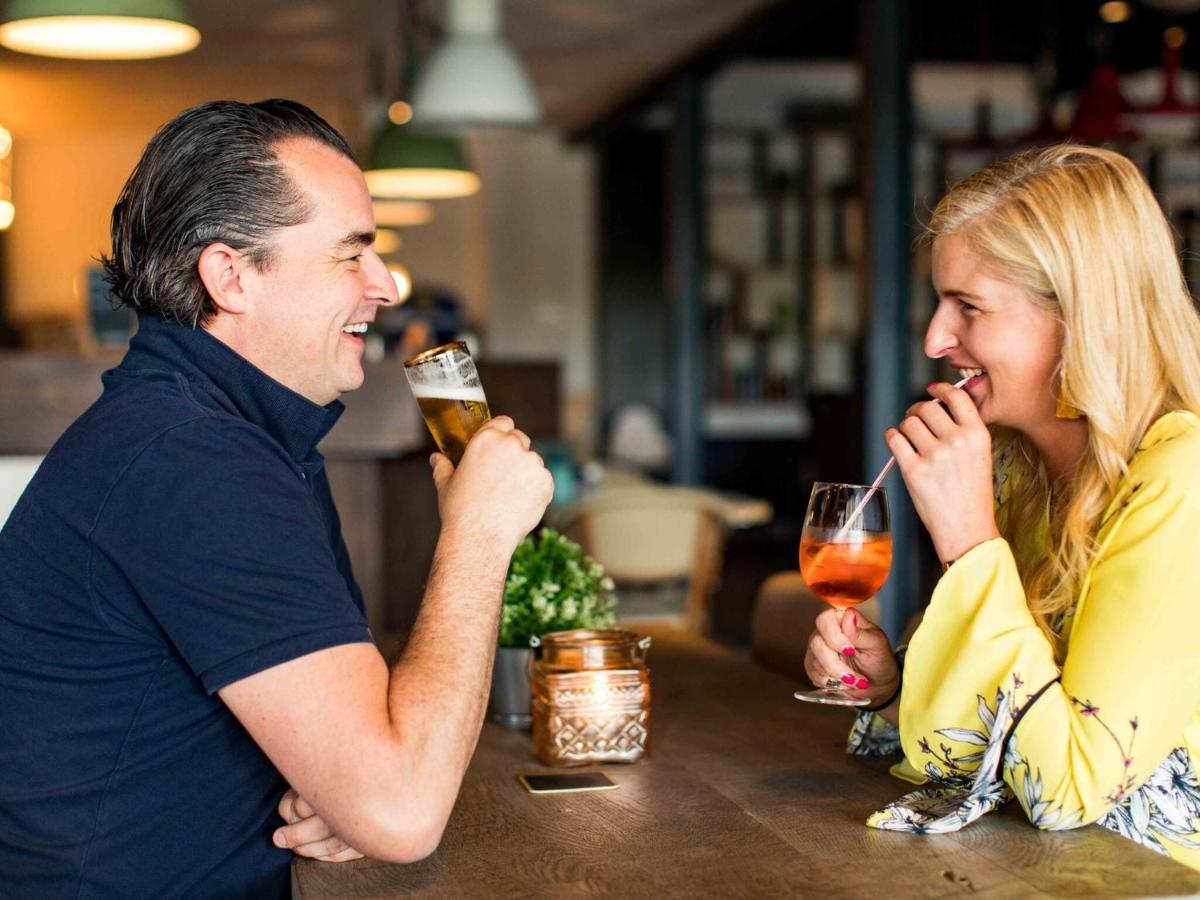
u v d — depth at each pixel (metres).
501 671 1.75
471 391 1.42
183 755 1.30
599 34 6.46
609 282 9.33
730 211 9.46
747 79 9.20
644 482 5.41
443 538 1.35
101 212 9.19
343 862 1.25
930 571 7.20
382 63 6.91
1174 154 9.20
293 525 1.25
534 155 9.52
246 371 1.40
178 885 1.30
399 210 7.32
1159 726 1.26
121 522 1.25
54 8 3.02
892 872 1.18
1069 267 1.34
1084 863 1.20
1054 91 6.90
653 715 1.81
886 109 4.80
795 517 9.49
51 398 4.08
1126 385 1.36
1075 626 1.33
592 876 1.19
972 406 1.36
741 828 1.31
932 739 1.33
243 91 7.66
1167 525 1.29
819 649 1.54
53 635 1.30
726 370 9.36
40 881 1.30
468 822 1.35
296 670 1.19
